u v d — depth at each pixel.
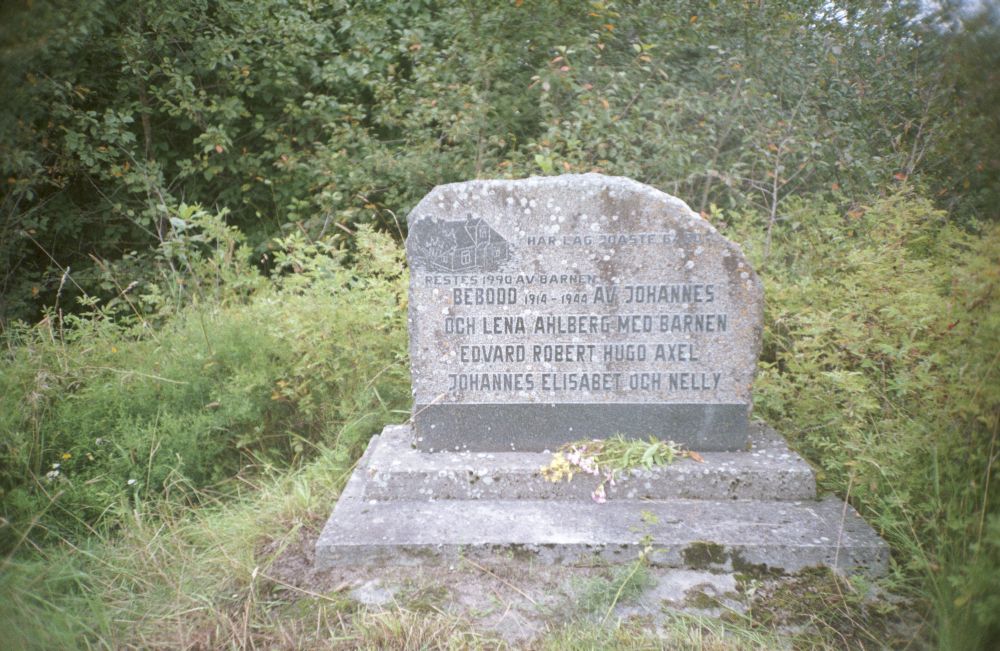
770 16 7.59
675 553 3.30
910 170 5.93
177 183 9.17
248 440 4.55
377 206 8.19
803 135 6.54
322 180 7.82
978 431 2.79
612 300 3.94
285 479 4.27
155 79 8.82
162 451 4.28
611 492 3.78
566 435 4.02
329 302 5.00
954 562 2.80
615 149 6.73
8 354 4.89
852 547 3.28
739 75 7.14
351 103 8.68
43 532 3.78
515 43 7.46
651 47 6.80
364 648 2.88
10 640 2.83
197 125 8.94
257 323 5.20
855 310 4.22
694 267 3.91
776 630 2.96
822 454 4.27
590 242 3.91
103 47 7.88
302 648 2.90
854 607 3.06
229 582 3.33
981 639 2.56
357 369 4.87
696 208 7.12
